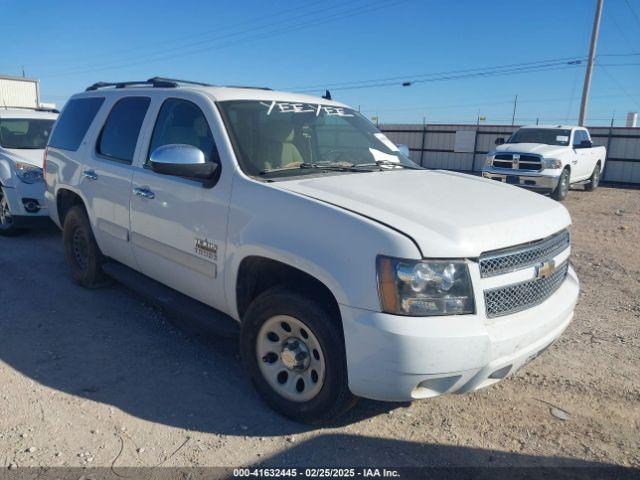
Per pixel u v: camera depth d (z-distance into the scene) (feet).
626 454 10.23
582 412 11.60
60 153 18.17
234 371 12.94
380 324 8.85
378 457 9.88
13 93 65.77
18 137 27.27
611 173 73.36
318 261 9.61
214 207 11.67
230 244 11.34
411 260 8.80
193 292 12.93
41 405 11.22
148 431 10.46
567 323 11.18
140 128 14.67
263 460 9.69
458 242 9.05
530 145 47.16
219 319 12.55
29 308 16.46
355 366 9.22
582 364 13.74
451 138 88.89
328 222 9.67
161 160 11.61
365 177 12.12
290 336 10.73
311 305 9.95
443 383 9.27
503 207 10.71
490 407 11.67
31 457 9.53
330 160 13.82
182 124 13.39
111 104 16.34
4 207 24.75
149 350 13.91
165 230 13.15
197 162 11.55
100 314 16.10
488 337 9.07
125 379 12.42
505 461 9.90
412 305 8.85
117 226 15.07
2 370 12.63
